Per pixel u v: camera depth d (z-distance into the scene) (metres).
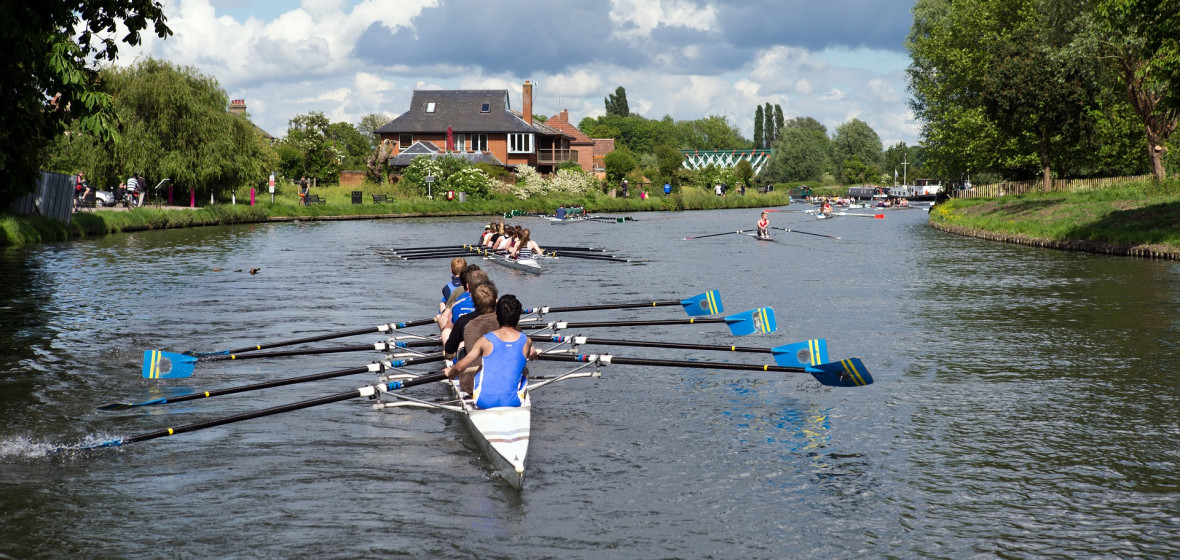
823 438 8.84
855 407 9.96
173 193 53.88
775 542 6.46
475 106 92.44
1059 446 8.52
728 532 6.62
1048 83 45.34
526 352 8.27
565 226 51.44
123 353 13.00
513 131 89.75
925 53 58.19
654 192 89.31
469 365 8.22
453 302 10.23
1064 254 29.12
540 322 13.23
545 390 10.84
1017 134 48.97
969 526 6.71
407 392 10.62
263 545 6.38
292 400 10.38
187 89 50.53
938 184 103.12
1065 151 52.41
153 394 10.64
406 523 6.76
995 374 11.51
